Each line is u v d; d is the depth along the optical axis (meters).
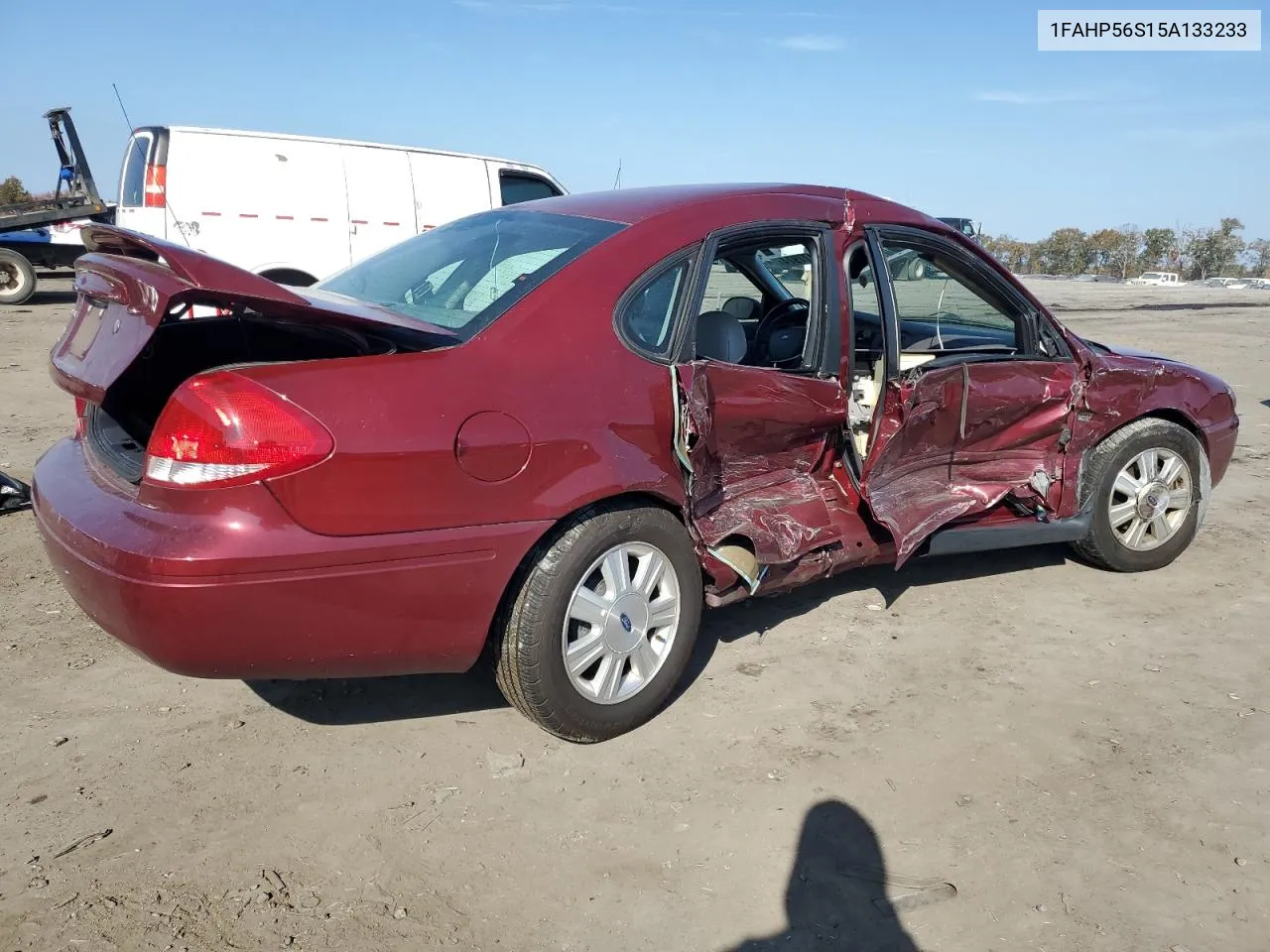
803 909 2.54
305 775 3.06
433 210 11.73
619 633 3.20
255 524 2.54
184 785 2.98
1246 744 3.35
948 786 3.07
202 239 10.56
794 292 4.02
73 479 3.04
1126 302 24.39
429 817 2.87
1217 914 2.54
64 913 2.44
